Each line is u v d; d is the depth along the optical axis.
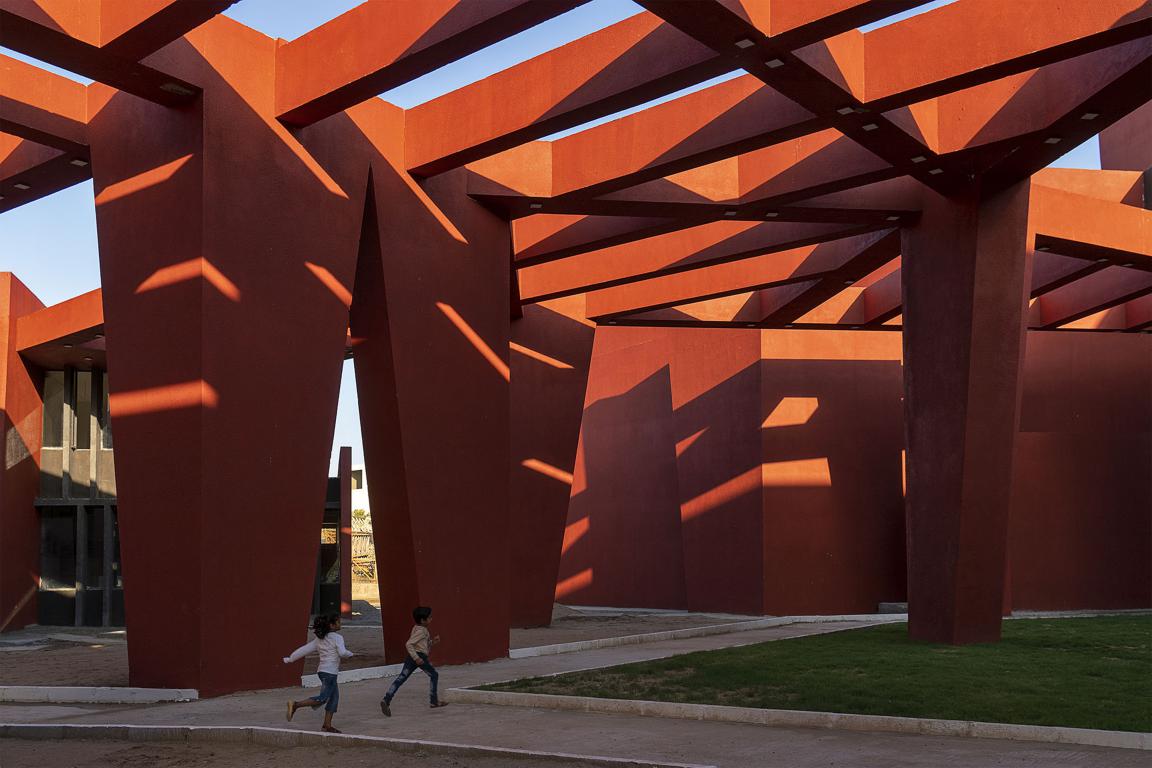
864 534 26.70
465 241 15.91
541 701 11.13
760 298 23.88
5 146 14.36
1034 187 17.44
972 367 15.72
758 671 12.68
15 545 26.16
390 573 14.87
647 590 30.42
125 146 12.94
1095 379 26.39
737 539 26.73
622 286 23.47
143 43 10.86
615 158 14.77
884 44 11.85
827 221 16.84
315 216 13.48
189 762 8.59
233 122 12.47
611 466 32.28
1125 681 11.39
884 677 11.89
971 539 15.95
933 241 16.33
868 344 27.44
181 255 12.17
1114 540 25.89
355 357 14.88
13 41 10.68
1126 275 21.59
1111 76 11.67
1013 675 11.94
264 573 12.59
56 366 27.95
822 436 26.77
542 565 23.45
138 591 12.38
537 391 23.80
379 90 12.40
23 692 12.36
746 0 9.99
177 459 12.08
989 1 11.16
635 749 8.61
